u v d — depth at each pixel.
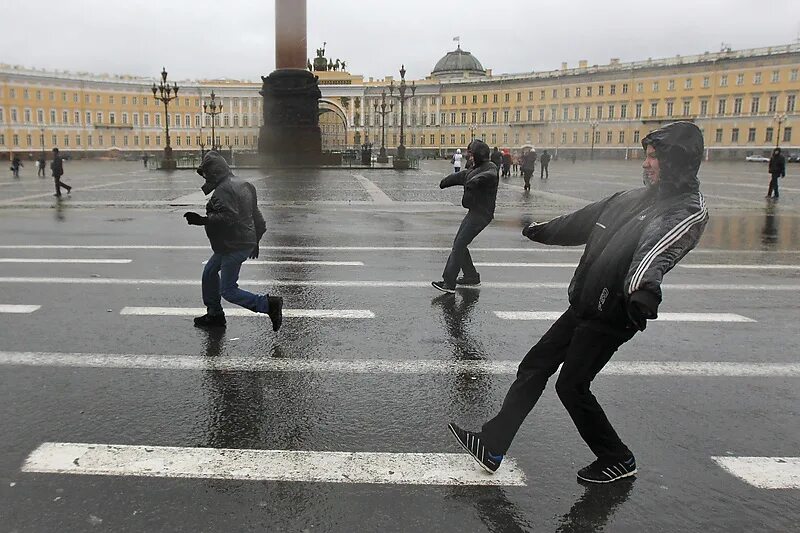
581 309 3.26
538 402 4.50
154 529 2.97
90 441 3.85
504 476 3.50
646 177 3.17
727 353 5.63
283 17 44.00
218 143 122.81
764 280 8.88
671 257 2.86
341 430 4.05
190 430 4.02
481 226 7.75
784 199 22.25
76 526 2.99
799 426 4.16
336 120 132.12
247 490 3.33
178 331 6.12
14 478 3.42
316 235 12.83
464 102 120.69
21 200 20.05
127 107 114.69
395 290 7.97
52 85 103.94
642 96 99.94
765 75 88.25
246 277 8.71
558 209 18.47
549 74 109.75
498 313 6.92
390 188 26.27
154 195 22.27
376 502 3.23
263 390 4.68
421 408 4.39
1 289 7.81
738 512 3.18
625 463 3.46
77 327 6.21
